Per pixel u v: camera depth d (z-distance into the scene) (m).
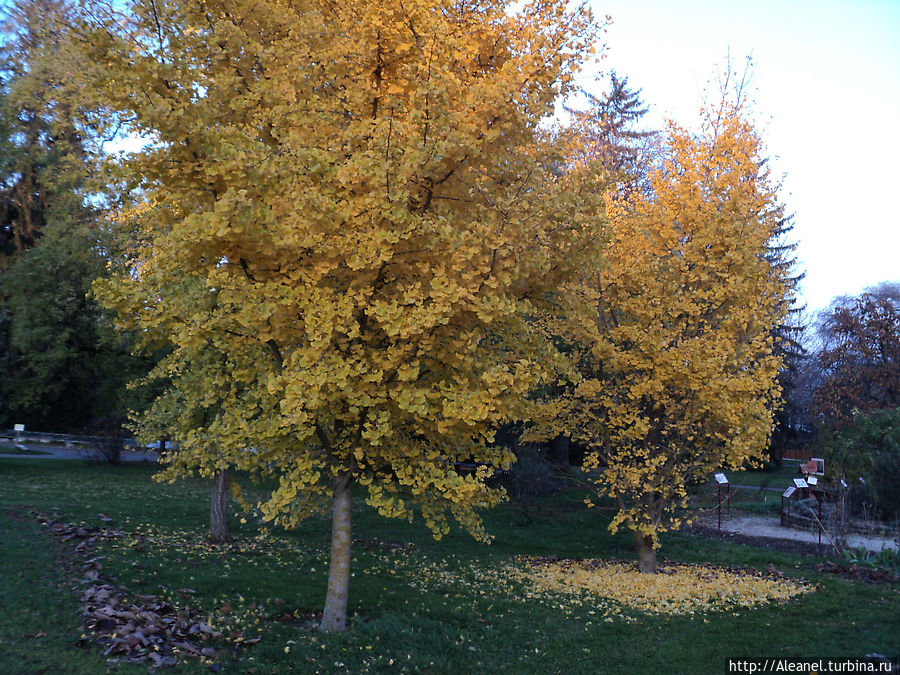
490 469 5.06
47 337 12.61
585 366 9.61
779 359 8.43
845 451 13.73
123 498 12.55
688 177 8.78
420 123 4.70
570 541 12.08
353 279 4.95
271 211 4.42
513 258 5.00
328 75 5.35
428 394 4.73
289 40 5.14
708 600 7.60
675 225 9.44
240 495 5.88
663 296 8.54
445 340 5.14
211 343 6.57
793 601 7.62
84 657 4.19
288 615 5.98
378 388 4.78
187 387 7.05
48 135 14.34
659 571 9.43
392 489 5.38
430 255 4.85
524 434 9.84
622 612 7.02
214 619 5.46
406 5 5.08
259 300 4.64
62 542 7.12
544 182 5.85
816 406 18.81
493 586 7.88
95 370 14.32
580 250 5.80
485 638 5.88
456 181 5.25
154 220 5.39
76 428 23.67
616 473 9.01
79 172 11.50
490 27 5.70
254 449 5.64
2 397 14.39
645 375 8.63
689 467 9.05
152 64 4.34
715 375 7.87
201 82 4.82
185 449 6.34
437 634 5.79
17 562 5.97
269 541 9.72
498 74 5.38
